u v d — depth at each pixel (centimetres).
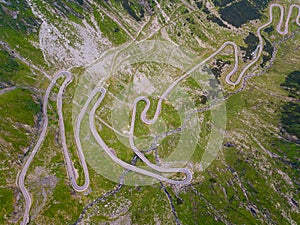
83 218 9325
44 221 8944
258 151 11000
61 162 9981
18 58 11281
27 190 9244
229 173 10544
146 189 10025
